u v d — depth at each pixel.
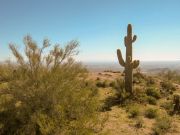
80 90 7.02
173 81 28.42
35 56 7.07
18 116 6.50
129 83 16.36
